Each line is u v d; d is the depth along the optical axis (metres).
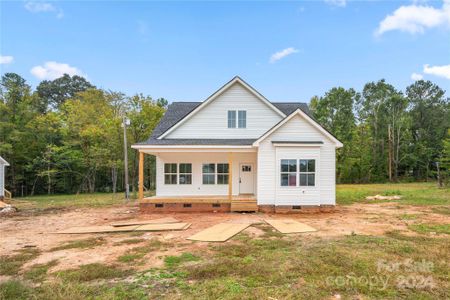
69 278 4.75
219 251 6.33
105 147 27.73
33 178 29.27
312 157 12.36
